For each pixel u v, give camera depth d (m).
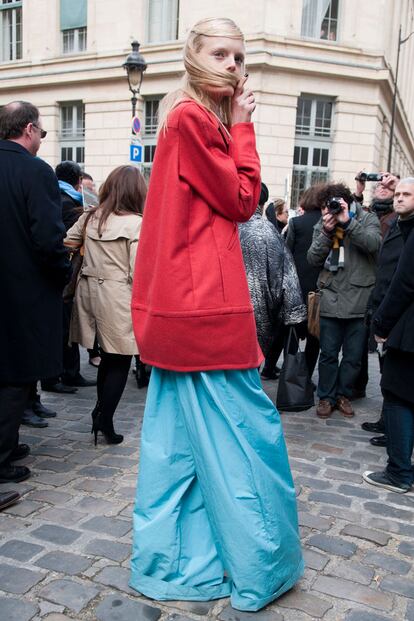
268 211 5.73
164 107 1.83
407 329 2.78
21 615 1.89
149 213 1.87
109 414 3.49
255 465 1.82
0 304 2.78
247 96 1.83
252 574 1.86
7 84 20.05
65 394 4.84
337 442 3.81
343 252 4.21
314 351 4.90
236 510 1.82
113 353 3.35
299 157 17.19
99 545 2.35
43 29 19.47
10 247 2.78
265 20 15.98
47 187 2.80
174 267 1.76
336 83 16.91
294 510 1.96
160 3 17.75
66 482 2.99
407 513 2.77
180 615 1.89
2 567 2.18
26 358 2.83
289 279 3.40
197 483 1.96
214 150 1.74
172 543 1.94
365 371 4.93
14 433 2.89
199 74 1.74
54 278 2.92
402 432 2.99
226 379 1.86
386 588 2.12
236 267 1.83
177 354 1.79
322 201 4.25
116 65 18.05
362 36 16.95
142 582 1.99
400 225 2.86
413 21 30.25
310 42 16.41
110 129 18.64
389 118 20.06
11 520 2.56
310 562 2.27
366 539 2.49
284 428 4.09
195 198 1.78
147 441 1.96
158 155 1.82
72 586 2.05
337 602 2.01
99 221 3.43
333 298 4.29
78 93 19.05
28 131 2.89
